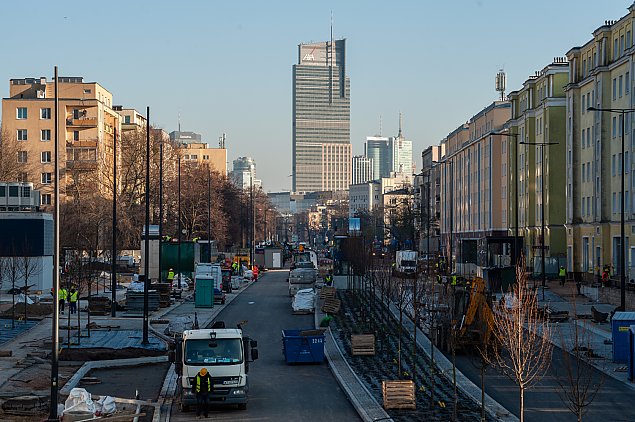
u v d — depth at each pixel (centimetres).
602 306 7019
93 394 3656
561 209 10238
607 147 8519
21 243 8006
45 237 8212
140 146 12744
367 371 4181
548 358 3972
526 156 11244
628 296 6738
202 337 3362
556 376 3803
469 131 15125
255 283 11212
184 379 3284
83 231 10156
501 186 12912
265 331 5903
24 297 6888
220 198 15625
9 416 3084
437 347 4962
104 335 5566
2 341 5134
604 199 8525
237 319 6644
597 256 8700
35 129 14012
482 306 4353
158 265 9262
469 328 4472
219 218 14788
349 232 13462
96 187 12550
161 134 14325
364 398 3497
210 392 3262
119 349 4766
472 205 14538
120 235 11431
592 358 4506
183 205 13962
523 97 11794
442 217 17488
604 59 8562
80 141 13812
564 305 7100
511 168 12175
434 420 3047
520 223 11688
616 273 8112
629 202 7819
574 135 9431
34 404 3203
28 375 3959
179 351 3422
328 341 5297
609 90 8494
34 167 13650
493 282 6259
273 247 16062
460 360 4534
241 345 3372
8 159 11625
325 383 3966
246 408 3391
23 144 13962
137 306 7200
